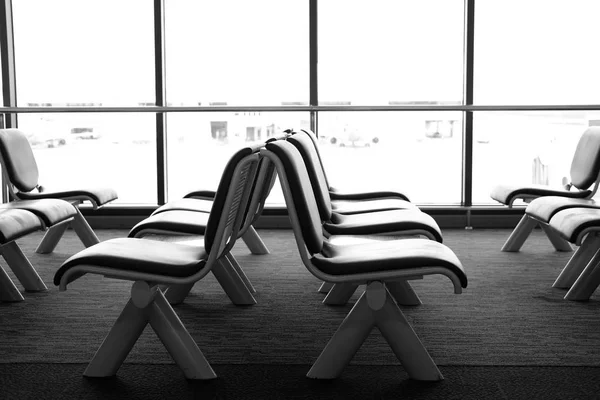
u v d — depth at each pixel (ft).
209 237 8.75
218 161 21.63
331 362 9.34
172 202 15.17
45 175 21.67
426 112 21.26
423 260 8.77
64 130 21.49
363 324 9.32
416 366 9.25
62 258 16.93
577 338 10.87
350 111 20.74
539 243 18.70
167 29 21.34
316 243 8.84
